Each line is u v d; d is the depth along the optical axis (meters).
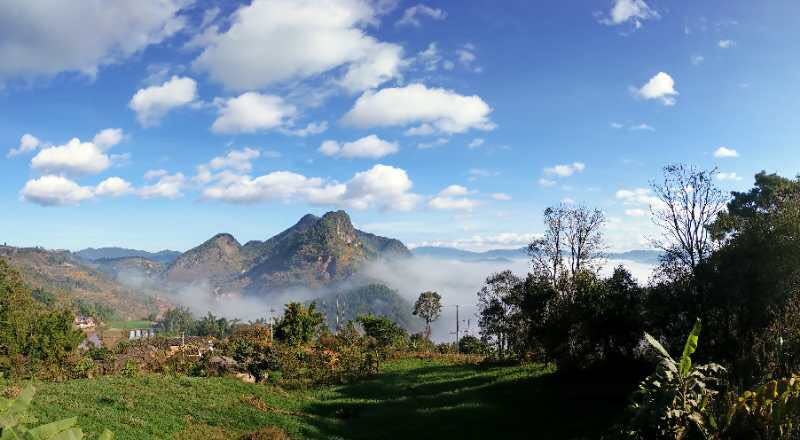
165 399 25.44
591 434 19.95
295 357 40.44
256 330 51.44
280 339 55.34
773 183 40.16
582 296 31.55
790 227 20.83
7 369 38.25
